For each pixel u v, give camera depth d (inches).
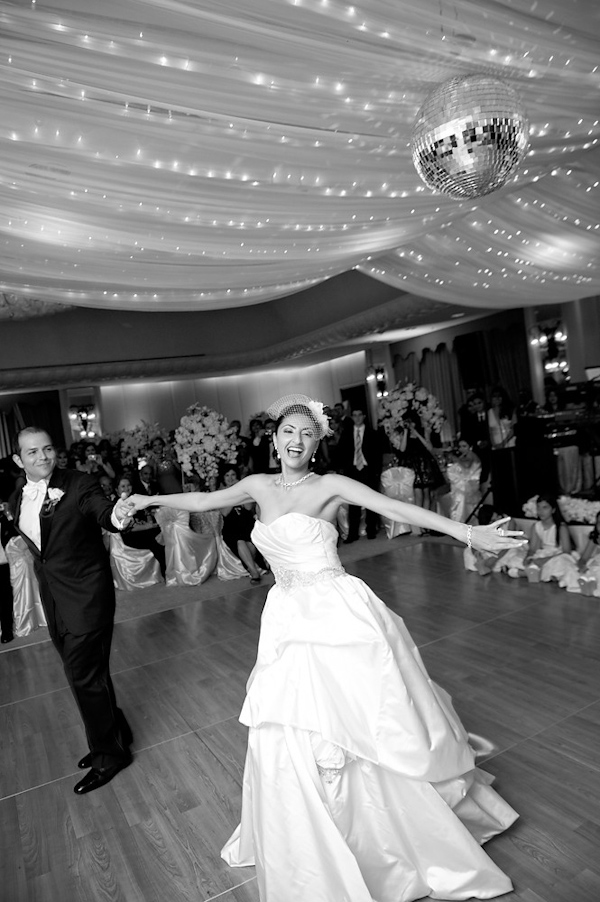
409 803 79.4
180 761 122.3
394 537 307.0
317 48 81.9
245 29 77.2
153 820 104.5
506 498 263.0
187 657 179.2
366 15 77.1
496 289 223.0
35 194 105.9
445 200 137.5
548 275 214.5
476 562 226.7
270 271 151.2
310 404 90.4
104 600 115.7
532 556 212.2
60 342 413.4
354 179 116.3
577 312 426.3
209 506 96.7
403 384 342.0
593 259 205.6
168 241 125.1
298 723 78.1
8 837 104.9
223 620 209.6
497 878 78.5
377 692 79.7
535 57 92.0
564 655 147.8
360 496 85.6
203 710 143.9
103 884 90.6
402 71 88.6
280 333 464.8
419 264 212.7
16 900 89.3
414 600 202.7
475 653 154.6
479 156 69.5
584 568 197.8
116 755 119.9
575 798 96.2
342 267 168.9
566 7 86.2
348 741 76.6
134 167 101.1
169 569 265.7
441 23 80.9
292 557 87.7
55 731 145.3
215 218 119.9
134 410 577.9
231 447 271.0
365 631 82.0
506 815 90.5
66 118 89.4
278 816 77.9
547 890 78.5
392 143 106.7
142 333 438.6
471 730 119.0
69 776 123.8
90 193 106.8
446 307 362.0
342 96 91.4
